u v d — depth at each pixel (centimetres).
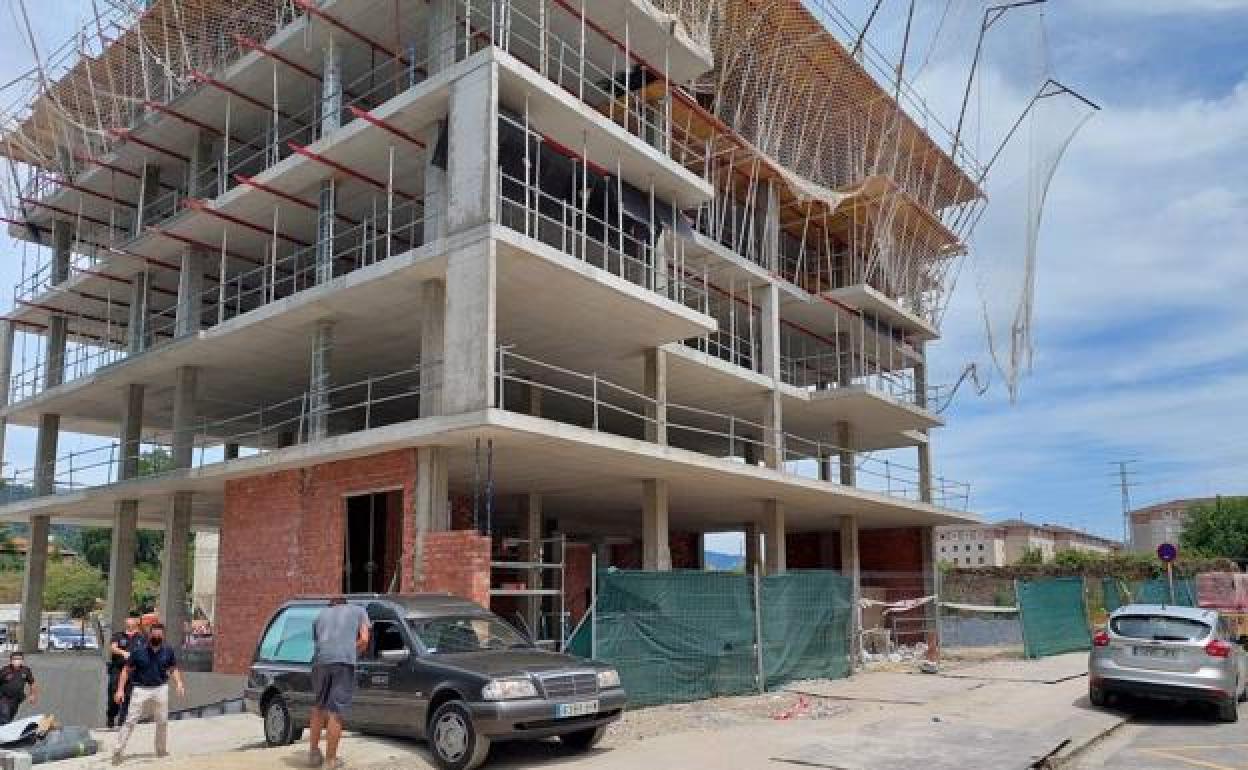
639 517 2941
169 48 2433
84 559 6806
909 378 3512
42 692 2180
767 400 2691
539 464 1839
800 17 2500
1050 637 2448
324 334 1920
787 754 1000
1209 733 1259
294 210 2234
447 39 1930
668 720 1242
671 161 2164
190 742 1243
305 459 1752
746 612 1561
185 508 2214
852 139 2970
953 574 4094
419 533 1559
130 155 2702
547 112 1867
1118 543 11956
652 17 2159
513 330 2009
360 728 1027
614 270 2153
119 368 2386
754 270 2691
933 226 3366
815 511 2814
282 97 2400
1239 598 3178
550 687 947
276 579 1842
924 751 1025
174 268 2633
